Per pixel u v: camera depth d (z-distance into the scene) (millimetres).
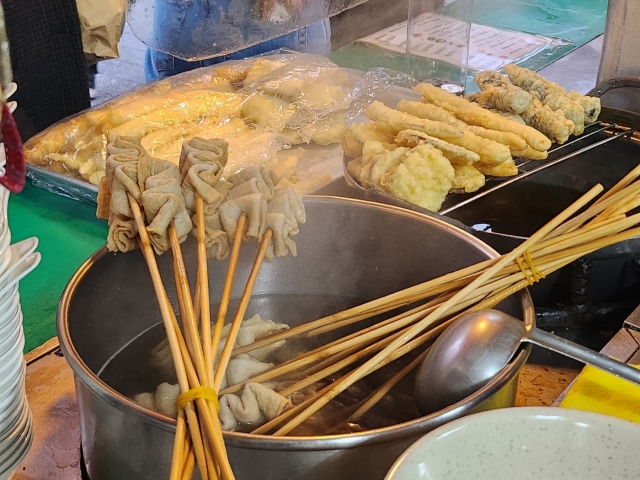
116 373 808
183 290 698
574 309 958
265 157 1367
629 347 830
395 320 791
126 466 580
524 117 1357
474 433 522
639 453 525
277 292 996
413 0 1753
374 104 1289
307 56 1812
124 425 554
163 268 884
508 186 1265
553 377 872
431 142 1158
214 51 1764
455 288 807
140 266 845
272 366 781
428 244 876
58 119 1929
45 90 1878
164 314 659
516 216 1193
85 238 1302
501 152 1177
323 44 2197
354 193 1133
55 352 931
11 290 642
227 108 1531
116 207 781
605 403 729
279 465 514
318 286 993
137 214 755
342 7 1990
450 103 1342
